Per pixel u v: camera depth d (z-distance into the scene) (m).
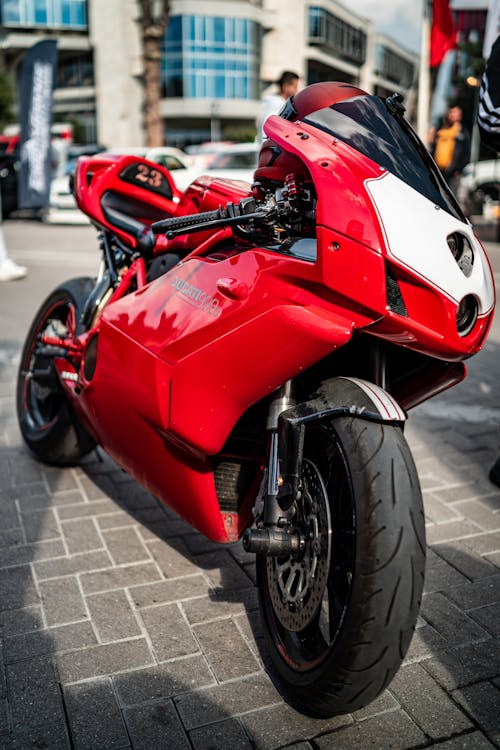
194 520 2.50
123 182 3.16
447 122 11.59
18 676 2.23
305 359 1.98
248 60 55.56
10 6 56.47
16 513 3.28
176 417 2.32
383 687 1.84
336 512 1.98
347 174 1.93
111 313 2.71
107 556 2.93
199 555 2.95
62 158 18.23
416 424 4.44
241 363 2.10
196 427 2.27
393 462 1.82
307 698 1.97
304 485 2.06
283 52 57.41
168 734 2.02
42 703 2.12
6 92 44.12
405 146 2.09
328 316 1.92
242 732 2.03
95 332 2.94
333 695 1.87
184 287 2.38
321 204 1.89
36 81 12.35
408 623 1.78
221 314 2.14
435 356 2.01
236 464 2.50
